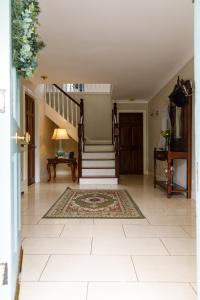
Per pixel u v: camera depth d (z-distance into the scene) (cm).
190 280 171
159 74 552
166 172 526
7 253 114
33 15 143
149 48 416
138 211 355
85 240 245
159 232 268
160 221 308
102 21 329
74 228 281
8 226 114
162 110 640
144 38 380
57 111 722
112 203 404
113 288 160
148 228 282
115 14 313
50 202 410
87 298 149
